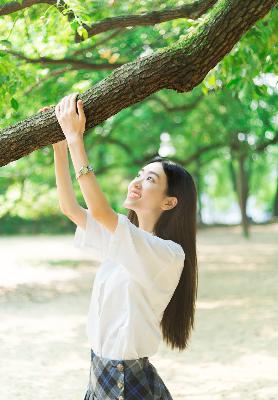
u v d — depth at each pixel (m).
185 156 29.28
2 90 5.48
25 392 5.52
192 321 2.89
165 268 2.54
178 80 2.76
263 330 8.07
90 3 6.39
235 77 6.33
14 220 30.34
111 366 2.53
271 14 5.81
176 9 5.30
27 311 9.70
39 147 2.77
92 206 2.42
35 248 21.64
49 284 12.73
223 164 40.97
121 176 29.88
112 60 7.05
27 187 18.05
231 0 2.75
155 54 2.73
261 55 6.08
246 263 16.66
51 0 4.87
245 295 11.15
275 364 6.40
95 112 2.68
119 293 2.57
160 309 2.60
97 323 2.60
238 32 2.78
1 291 11.79
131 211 3.07
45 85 8.12
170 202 2.79
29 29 6.20
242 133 20.84
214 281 13.18
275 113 18.05
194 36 2.76
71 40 6.40
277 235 26.84
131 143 25.09
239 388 5.57
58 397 5.39
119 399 2.49
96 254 2.73
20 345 7.38
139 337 2.52
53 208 19.47
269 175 44.94
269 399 5.23
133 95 2.71
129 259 2.47
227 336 7.75
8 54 5.75
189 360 6.62
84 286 12.43
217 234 27.91
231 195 50.00
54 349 7.19
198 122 22.34
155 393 2.55
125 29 7.23
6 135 2.75
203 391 5.51
